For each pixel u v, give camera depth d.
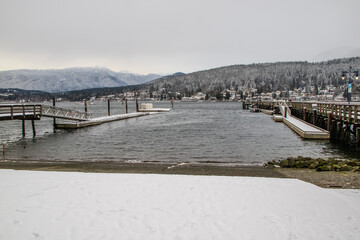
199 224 6.25
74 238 5.61
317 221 6.43
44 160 16.64
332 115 24.72
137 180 9.86
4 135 29.73
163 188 8.84
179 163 15.65
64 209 7.02
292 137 26.83
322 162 13.59
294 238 5.66
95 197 7.93
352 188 9.48
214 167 13.95
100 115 71.88
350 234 5.82
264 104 76.56
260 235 5.77
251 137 27.52
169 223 6.29
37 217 6.53
